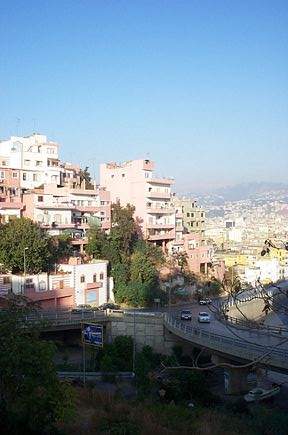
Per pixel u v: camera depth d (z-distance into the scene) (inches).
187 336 2192.4
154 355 2272.4
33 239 2827.3
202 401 1654.8
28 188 3624.5
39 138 3868.1
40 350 933.8
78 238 3383.4
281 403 1825.8
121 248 3587.6
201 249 4158.5
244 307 2684.5
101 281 3139.8
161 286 3479.3
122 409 1320.1
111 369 1999.3
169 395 1636.3
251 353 1812.3
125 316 2534.5
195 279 3784.5
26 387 909.2
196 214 5191.9
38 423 910.4
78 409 1316.4
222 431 1212.5
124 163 4215.1
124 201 4156.0
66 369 2071.9
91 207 3595.0
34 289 2765.7
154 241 4050.2
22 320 980.6
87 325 1887.3
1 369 899.4
